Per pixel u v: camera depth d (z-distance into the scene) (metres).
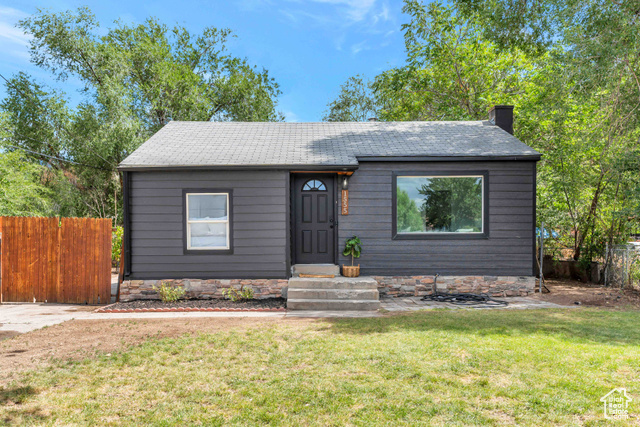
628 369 4.32
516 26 11.62
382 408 3.49
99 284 9.10
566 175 11.55
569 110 11.12
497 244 9.66
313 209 9.90
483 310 7.87
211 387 4.00
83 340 5.75
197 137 10.96
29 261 9.26
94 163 19.61
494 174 9.62
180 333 6.11
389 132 11.36
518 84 17.70
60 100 19.69
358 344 5.39
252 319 7.21
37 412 3.47
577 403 3.52
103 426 3.22
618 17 8.91
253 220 9.21
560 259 12.95
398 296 9.61
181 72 23.17
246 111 24.36
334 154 9.53
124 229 9.12
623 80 9.80
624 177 10.13
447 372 4.32
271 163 8.95
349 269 9.27
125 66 20.55
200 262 9.22
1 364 4.71
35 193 16.17
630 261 9.77
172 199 9.17
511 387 3.88
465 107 18.91
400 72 18.52
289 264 9.24
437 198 9.70
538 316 7.14
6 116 16.70
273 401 3.66
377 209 9.66
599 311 7.60
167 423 3.26
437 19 17.50
